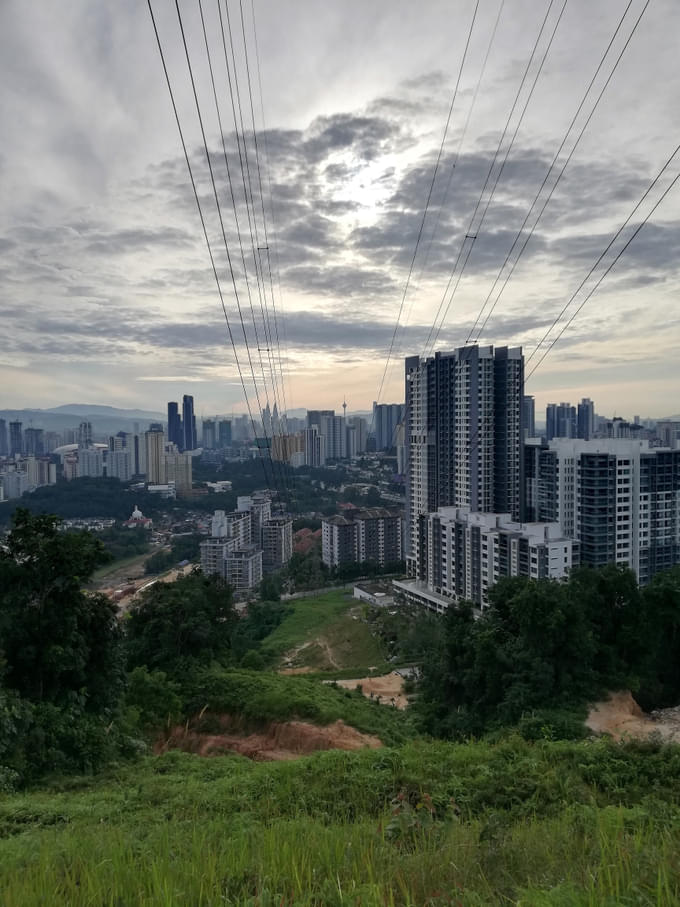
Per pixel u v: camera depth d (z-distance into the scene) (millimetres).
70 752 22375
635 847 7590
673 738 25422
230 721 32281
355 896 6570
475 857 8062
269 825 11242
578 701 29719
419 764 16094
